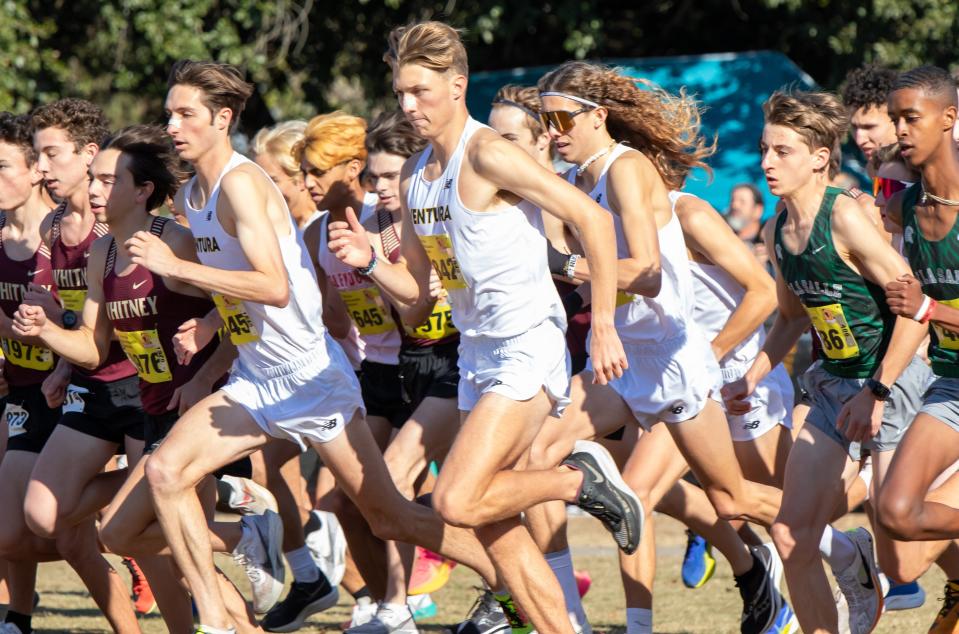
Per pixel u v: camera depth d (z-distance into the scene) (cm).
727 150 4091
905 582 1492
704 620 1914
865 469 1711
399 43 1237
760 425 1681
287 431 1420
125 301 1460
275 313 1380
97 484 1559
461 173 1245
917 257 1308
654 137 1501
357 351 1961
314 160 1742
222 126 1359
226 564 2733
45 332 1466
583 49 4509
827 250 1354
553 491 1300
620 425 1534
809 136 1344
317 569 1841
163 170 1469
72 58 4853
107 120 1662
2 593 1816
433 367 1728
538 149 1642
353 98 5397
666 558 2667
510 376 1256
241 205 1333
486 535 1308
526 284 1264
